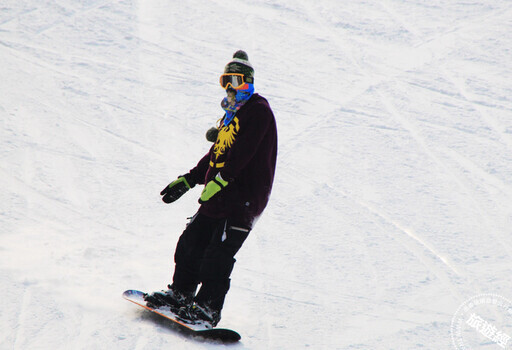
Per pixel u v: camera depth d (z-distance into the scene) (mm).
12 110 28219
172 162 25109
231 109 11961
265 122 11680
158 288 14078
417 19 49531
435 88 37312
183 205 20609
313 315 13617
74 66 36156
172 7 48406
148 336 11383
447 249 18531
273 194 22453
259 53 41281
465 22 49219
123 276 14453
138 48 40375
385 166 26281
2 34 39969
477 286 15969
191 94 33844
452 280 16297
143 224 18688
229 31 44906
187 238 12391
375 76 38781
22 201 19219
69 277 13836
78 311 12117
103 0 48219
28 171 21938
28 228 17047
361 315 13867
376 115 32750
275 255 17219
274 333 12523
